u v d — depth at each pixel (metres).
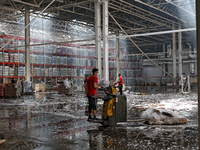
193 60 45.97
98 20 17.33
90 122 6.66
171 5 24.91
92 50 28.86
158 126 5.94
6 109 9.75
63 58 25.22
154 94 18.08
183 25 32.72
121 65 35.16
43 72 23.33
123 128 5.74
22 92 18.59
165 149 3.92
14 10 20.73
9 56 20.42
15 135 5.13
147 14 26.92
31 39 22.86
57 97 15.92
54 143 4.45
